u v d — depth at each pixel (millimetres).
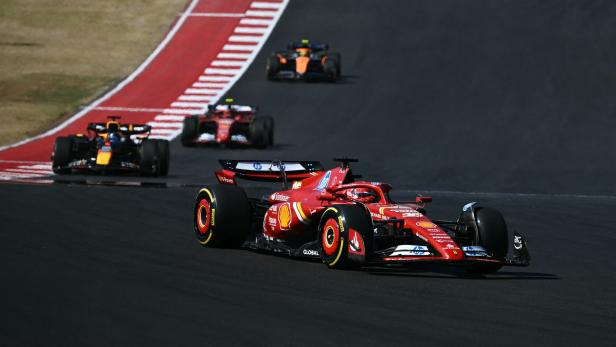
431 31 190000
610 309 35750
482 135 125812
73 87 164875
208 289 35875
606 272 45219
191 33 197750
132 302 32844
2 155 111000
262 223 50312
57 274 37750
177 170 98438
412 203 45250
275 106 147250
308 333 29203
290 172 50281
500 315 33344
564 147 119625
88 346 26828
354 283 38562
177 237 50688
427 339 29125
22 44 192375
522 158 112250
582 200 82188
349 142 122688
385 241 43406
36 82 167375
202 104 152625
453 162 108500
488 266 43062
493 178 98312
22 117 142500
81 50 190000
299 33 194250
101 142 92375
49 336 27781
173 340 27766
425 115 138750
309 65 164875
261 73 170000
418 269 43469
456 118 136500
